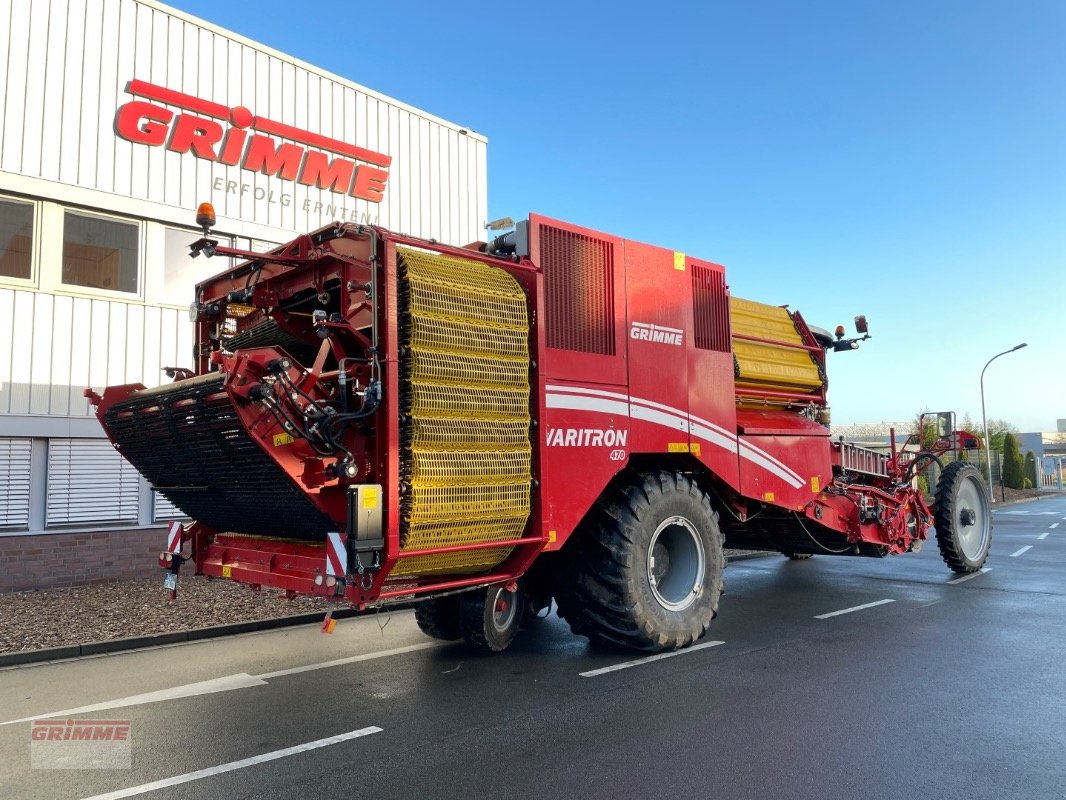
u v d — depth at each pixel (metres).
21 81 9.26
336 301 5.54
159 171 10.32
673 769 3.75
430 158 13.49
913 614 7.55
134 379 10.10
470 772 3.77
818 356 9.08
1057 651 6.00
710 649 6.23
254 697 5.18
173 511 10.31
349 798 3.49
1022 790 3.46
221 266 11.01
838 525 8.55
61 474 9.55
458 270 5.08
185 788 3.64
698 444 6.75
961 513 10.23
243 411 4.28
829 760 3.83
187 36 10.61
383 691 5.23
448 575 5.18
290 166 11.58
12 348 9.20
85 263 9.87
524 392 5.28
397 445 4.54
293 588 4.91
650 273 6.54
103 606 8.23
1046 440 83.44
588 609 5.95
